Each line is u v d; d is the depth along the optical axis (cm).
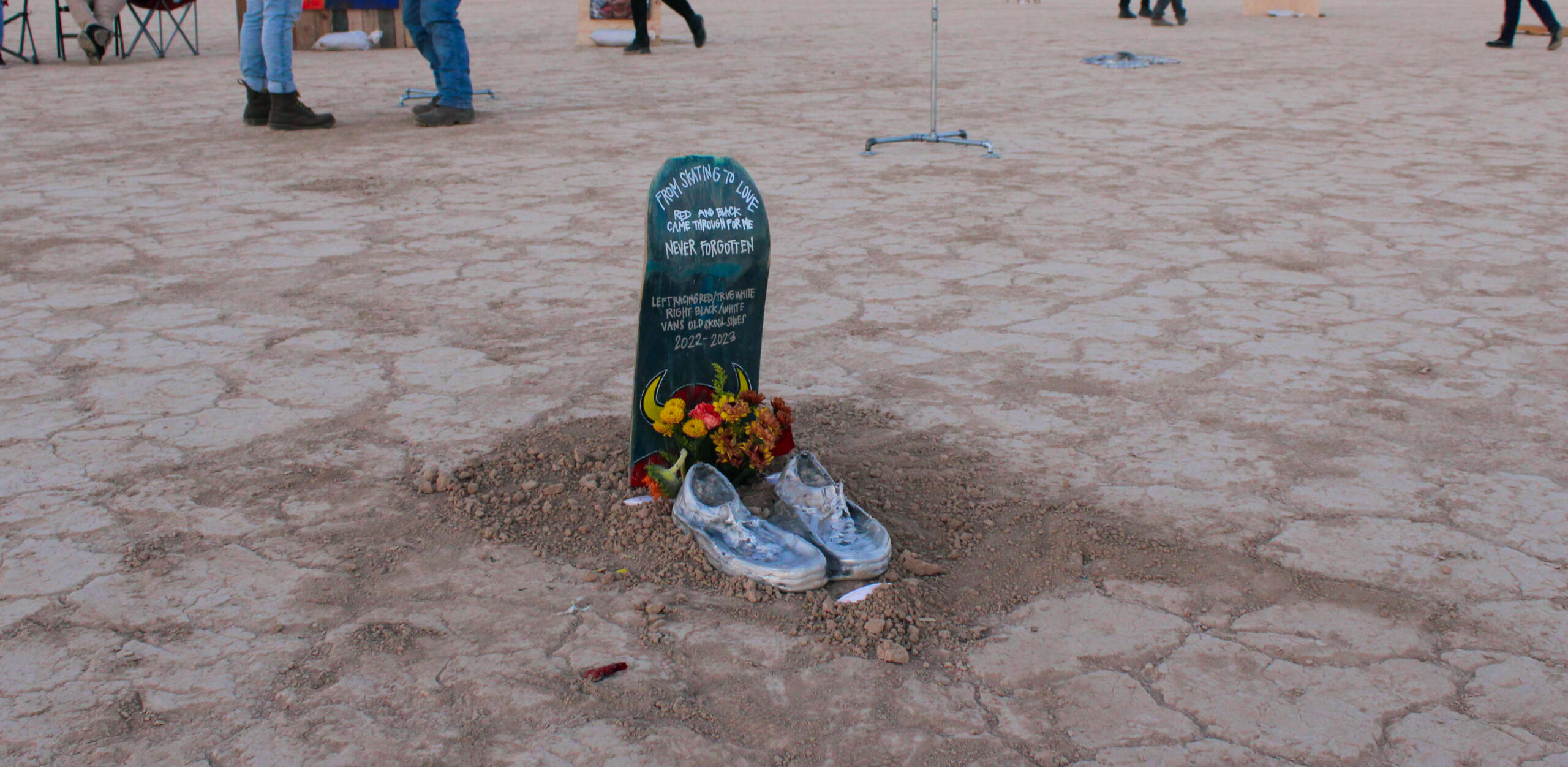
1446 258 544
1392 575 270
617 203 664
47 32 1791
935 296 489
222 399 371
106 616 249
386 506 301
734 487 310
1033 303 479
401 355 415
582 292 494
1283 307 471
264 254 552
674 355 313
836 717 221
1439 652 241
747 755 210
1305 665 237
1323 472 322
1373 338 433
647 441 314
